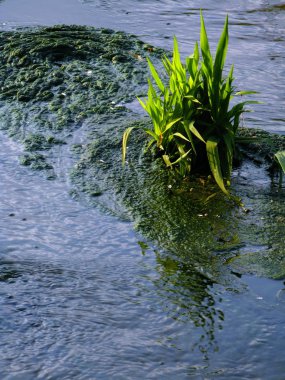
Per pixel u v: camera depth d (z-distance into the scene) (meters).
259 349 4.20
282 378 3.99
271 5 11.43
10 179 6.15
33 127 7.09
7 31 9.18
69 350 4.18
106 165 6.33
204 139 6.12
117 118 7.21
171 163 6.14
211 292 4.71
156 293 4.70
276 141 6.64
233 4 11.48
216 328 4.37
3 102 7.61
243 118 7.32
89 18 10.54
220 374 4.00
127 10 11.05
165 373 4.01
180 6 11.33
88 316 4.48
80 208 5.72
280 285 4.79
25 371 4.01
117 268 4.96
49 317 4.46
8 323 4.40
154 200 5.80
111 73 8.27
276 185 6.07
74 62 8.40
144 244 5.25
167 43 9.48
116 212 5.66
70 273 4.90
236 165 6.36
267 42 9.67
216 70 6.05
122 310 4.54
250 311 4.52
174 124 6.23
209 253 5.12
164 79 8.26
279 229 5.40
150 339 4.28
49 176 6.20
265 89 8.10
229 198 5.81
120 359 4.12
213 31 10.09
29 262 5.02
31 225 5.48
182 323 4.41
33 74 8.06
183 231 5.38
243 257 5.07
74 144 6.73
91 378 3.97
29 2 11.25
